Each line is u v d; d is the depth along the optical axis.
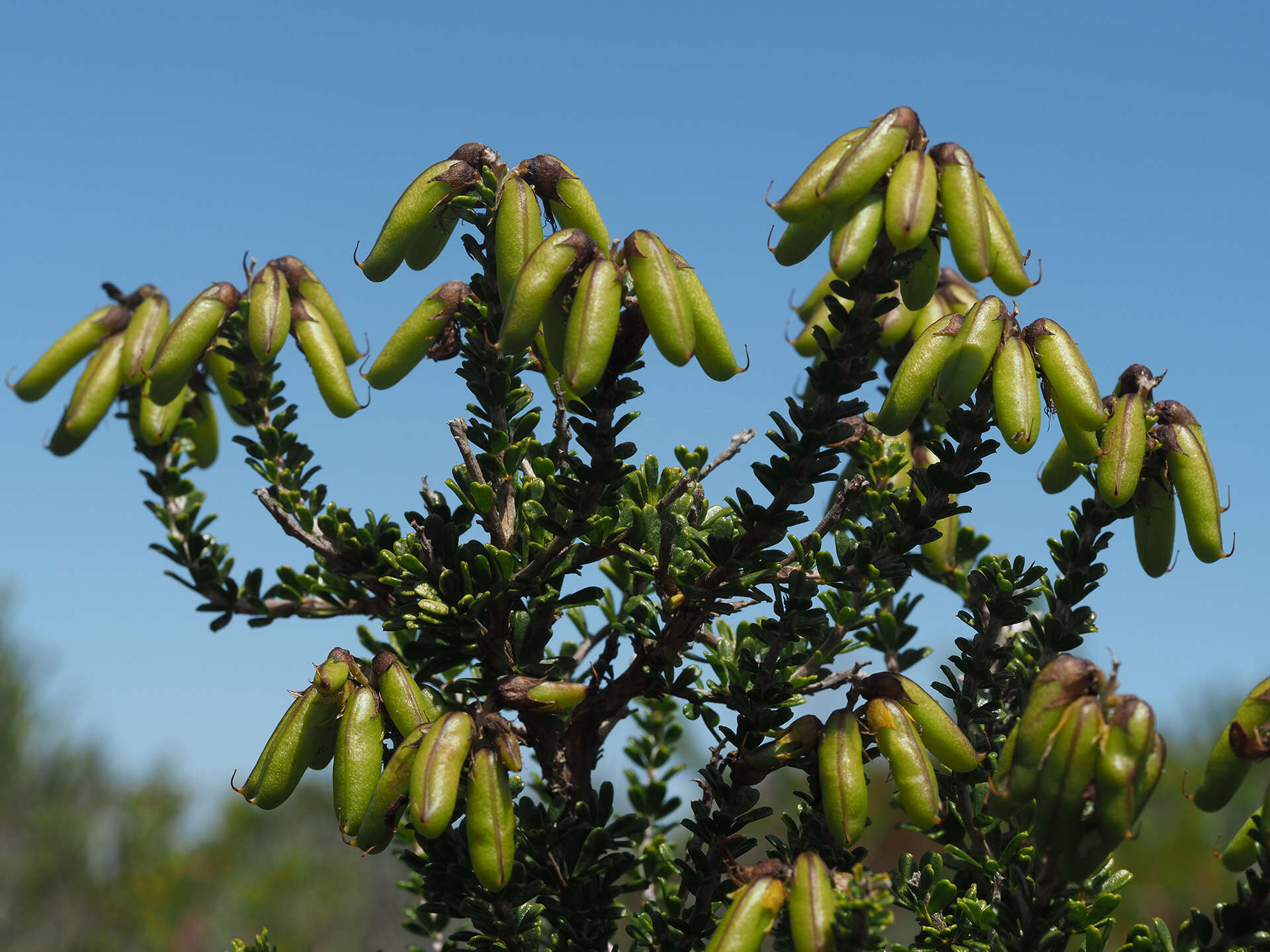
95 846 2.02
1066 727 0.53
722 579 0.57
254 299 0.59
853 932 0.53
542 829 0.58
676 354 0.55
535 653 0.58
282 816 2.12
